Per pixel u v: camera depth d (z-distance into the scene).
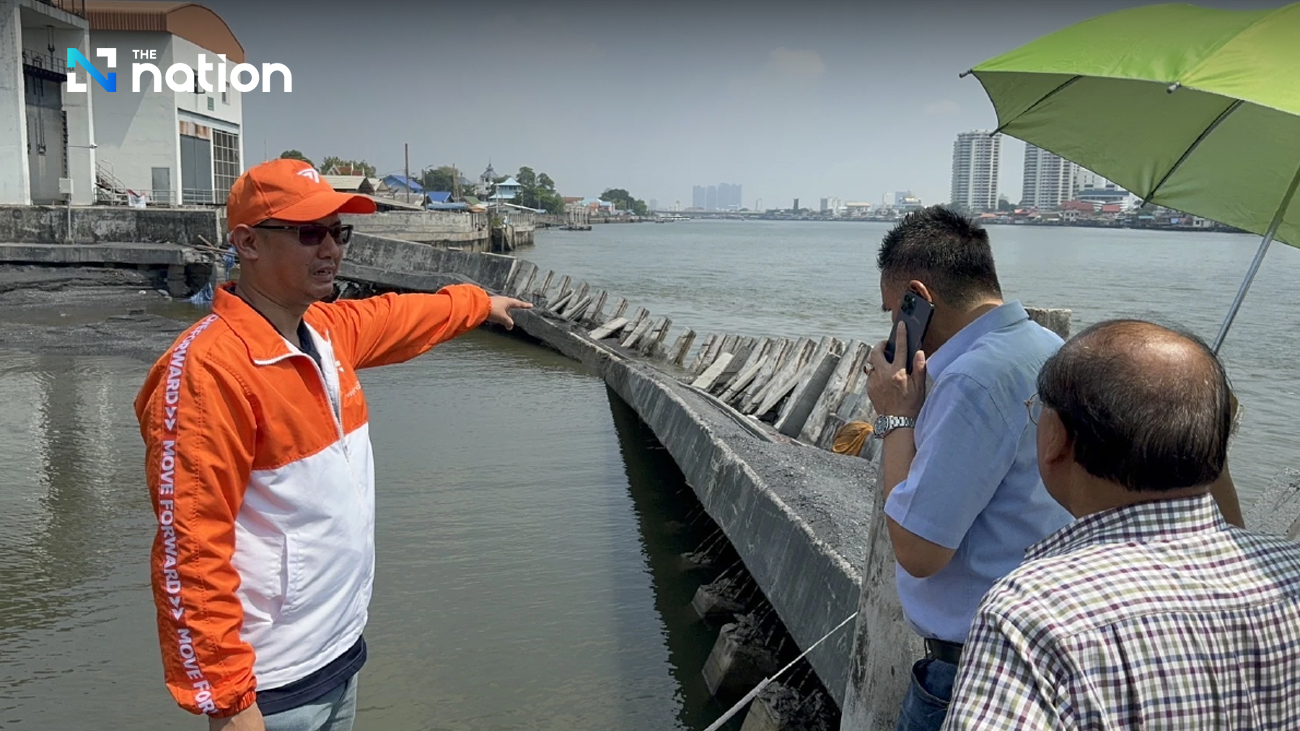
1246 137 2.69
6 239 23.77
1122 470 1.50
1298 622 1.46
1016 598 1.45
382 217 42.56
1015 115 2.77
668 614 6.14
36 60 27.59
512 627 5.91
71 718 4.84
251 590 2.39
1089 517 1.56
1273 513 3.94
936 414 2.19
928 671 2.35
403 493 8.52
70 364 14.52
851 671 2.90
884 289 2.53
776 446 7.16
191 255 23.16
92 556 6.95
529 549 7.21
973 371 2.15
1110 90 2.60
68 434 10.34
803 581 4.87
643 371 11.90
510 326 3.40
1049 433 1.66
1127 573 1.45
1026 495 2.15
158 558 2.24
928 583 2.31
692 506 8.26
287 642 2.45
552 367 15.77
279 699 2.44
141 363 14.65
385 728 4.80
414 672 5.36
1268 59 1.87
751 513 5.96
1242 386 14.05
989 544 2.20
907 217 2.49
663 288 33.25
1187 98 2.57
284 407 2.38
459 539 7.39
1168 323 1.69
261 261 2.44
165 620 2.25
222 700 2.24
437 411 12.10
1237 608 1.44
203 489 2.23
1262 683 1.43
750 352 11.92
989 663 1.42
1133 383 1.49
